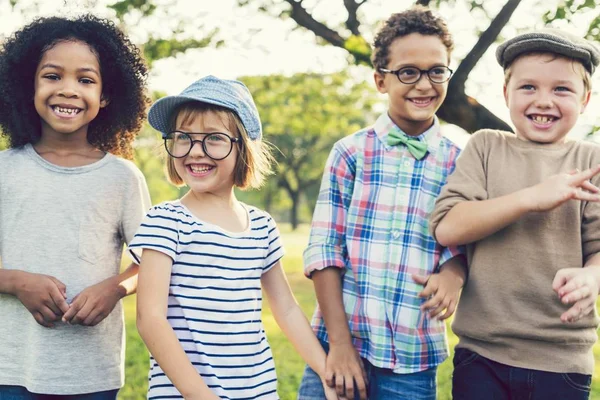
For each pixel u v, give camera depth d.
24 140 2.90
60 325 2.71
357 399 2.84
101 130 3.06
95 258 2.78
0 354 2.73
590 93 2.72
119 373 2.84
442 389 5.27
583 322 2.56
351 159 2.96
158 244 2.44
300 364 6.11
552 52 2.59
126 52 3.09
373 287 2.85
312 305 10.34
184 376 2.30
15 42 2.92
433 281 2.75
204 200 2.62
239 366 2.49
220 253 2.52
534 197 2.41
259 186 2.80
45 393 2.68
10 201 2.76
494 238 2.62
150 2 8.00
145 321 2.37
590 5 5.98
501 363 2.57
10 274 2.68
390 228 2.87
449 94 6.25
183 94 2.59
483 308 2.61
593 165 2.66
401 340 2.82
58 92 2.76
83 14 3.04
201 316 2.46
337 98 12.45
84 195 2.79
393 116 2.97
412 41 2.82
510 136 2.76
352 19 7.32
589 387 2.60
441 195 2.71
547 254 2.56
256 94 11.49
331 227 2.93
